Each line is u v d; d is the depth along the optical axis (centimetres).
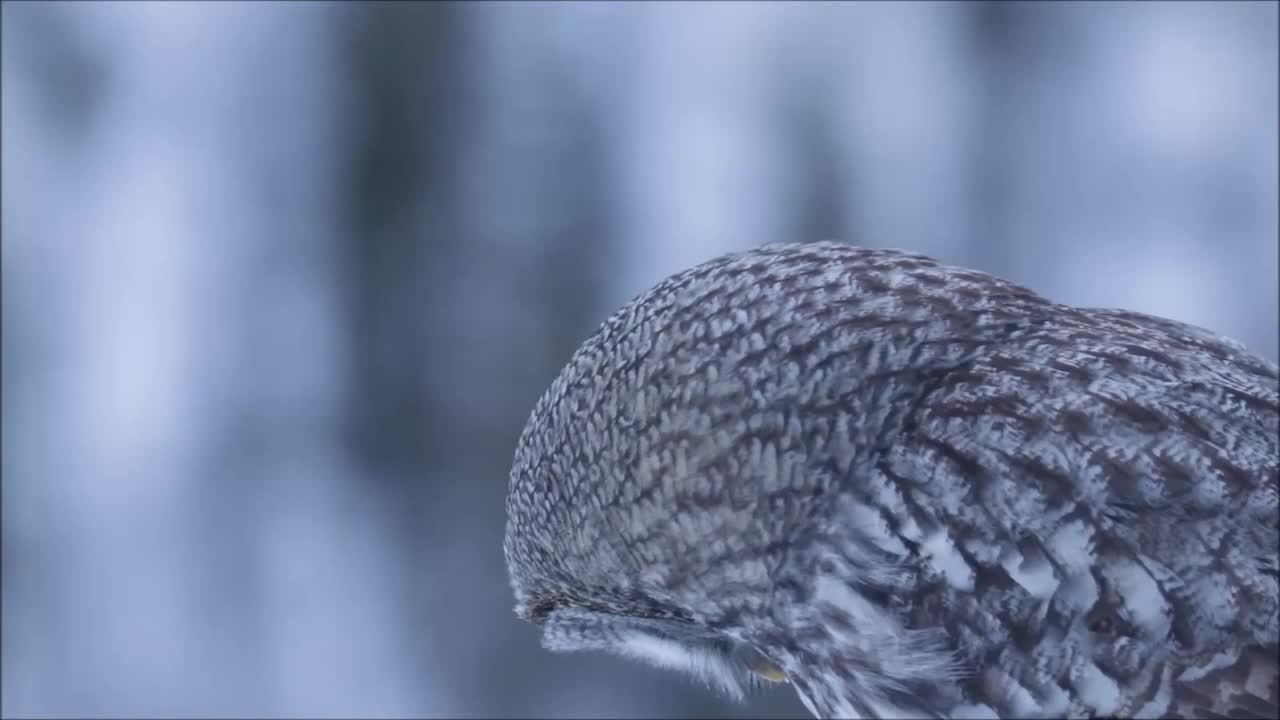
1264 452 334
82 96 2131
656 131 2144
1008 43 2177
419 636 1358
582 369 411
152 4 2142
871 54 2197
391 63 2123
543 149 2077
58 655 1408
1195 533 328
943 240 2078
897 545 356
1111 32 2183
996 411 352
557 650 466
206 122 2105
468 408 1677
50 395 1775
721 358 380
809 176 2120
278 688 1319
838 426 369
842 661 364
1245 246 1973
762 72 2158
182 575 1470
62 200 2011
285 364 1811
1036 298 383
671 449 383
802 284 384
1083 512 336
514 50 2147
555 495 416
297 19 2150
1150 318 384
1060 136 2123
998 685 341
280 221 2009
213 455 1661
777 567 373
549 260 1930
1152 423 339
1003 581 342
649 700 1195
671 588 394
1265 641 320
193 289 1895
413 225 1980
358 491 1600
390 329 1806
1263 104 2088
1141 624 327
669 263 1994
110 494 1623
